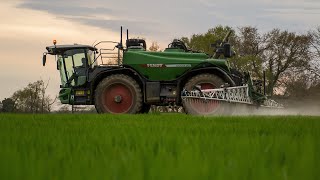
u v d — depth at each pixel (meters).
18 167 1.10
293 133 3.56
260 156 1.49
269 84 56.38
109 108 17.06
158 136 2.69
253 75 56.91
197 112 15.88
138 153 1.54
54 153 1.71
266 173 1.02
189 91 16.19
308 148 1.59
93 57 17.84
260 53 61.06
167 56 17.38
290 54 60.09
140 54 17.33
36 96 42.97
